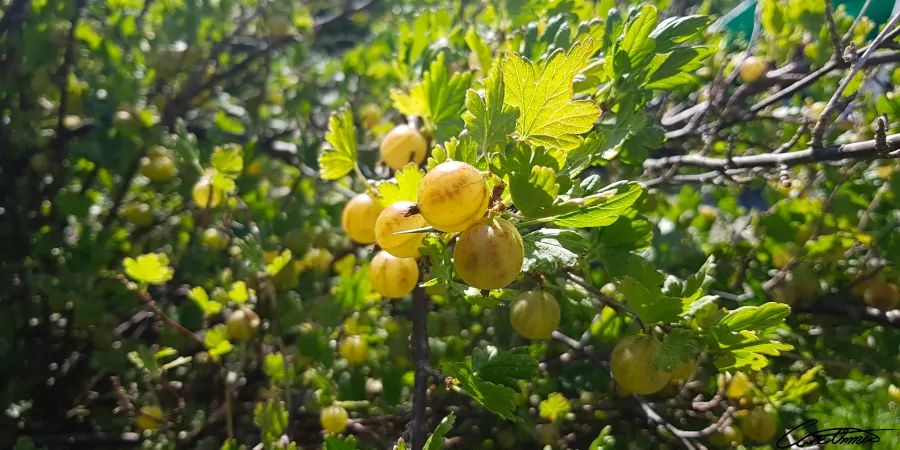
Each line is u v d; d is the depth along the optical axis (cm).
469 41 21
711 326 15
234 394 26
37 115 32
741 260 30
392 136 20
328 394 22
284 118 44
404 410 25
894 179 26
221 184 25
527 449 28
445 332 27
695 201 33
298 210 32
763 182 33
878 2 26
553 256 13
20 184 33
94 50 34
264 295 26
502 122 14
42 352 30
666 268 28
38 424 29
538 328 17
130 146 32
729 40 32
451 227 12
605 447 19
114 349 28
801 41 28
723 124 28
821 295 28
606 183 28
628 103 17
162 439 25
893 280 28
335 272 31
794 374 28
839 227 28
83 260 29
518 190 12
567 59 13
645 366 15
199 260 31
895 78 28
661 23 18
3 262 30
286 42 41
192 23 37
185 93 38
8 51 32
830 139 28
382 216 15
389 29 39
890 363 28
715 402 24
